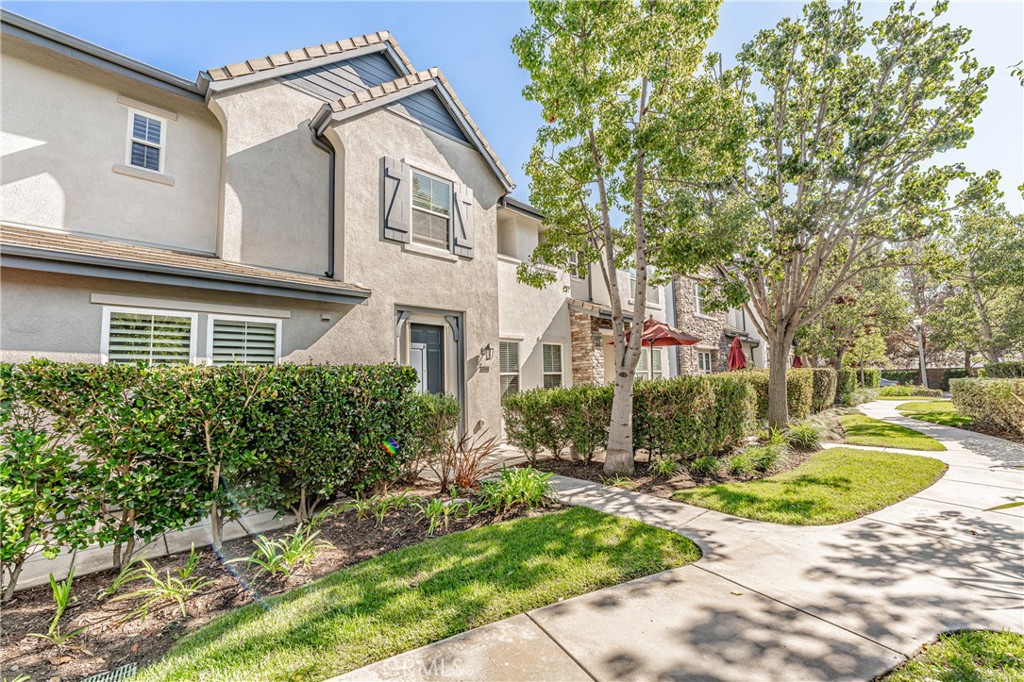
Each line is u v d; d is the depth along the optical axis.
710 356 21.39
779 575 3.97
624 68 6.81
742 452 8.68
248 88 8.24
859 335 25.56
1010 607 3.40
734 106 7.24
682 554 4.41
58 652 3.04
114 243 6.86
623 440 7.71
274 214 8.36
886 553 4.42
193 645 3.04
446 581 3.83
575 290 15.12
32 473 3.69
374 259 8.95
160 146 7.80
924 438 11.05
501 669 2.74
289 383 5.31
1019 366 22.19
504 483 6.12
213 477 4.74
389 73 10.78
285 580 4.01
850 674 2.66
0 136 6.42
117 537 4.13
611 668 2.74
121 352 6.08
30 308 5.39
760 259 10.17
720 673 2.68
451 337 10.52
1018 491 6.58
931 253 10.88
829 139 10.60
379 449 6.16
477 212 11.18
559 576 3.91
